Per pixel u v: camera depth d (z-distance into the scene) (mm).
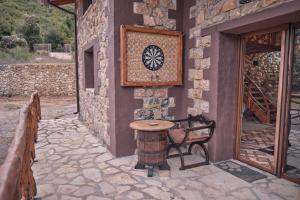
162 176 2789
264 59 6691
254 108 6375
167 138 3219
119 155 3443
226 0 2822
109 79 3539
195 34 3422
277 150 2732
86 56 5570
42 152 3674
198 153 3518
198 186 2541
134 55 3334
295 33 2504
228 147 3277
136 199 2289
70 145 4051
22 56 16938
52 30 21312
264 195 2342
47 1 5980
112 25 3258
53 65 13242
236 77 3184
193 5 3434
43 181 2668
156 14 3484
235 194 2369
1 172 928
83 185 2574
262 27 2697
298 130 3410
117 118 3377
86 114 5590
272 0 2270
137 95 3496
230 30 2861
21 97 12586
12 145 1348
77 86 6801
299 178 2592
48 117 7172
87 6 5547
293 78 2582
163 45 3531
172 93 3775
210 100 3191
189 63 3609
